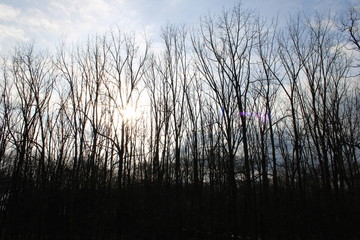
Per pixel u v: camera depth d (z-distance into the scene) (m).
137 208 17.52
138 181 18.80
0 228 17.05
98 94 18.59
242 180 19.92
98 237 17.05
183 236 17.33
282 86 18.48
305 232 17.55
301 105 19.28
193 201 18.11
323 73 19.00
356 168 20.30
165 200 17.50
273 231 18.05
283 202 18.77
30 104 19.23
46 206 17.23
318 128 18.39
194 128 19.36
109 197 17.47
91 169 17.61
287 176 20.47
